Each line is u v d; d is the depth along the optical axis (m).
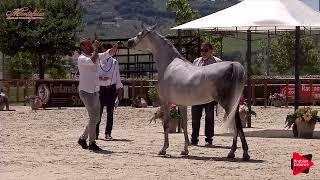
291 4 18.73
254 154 12.81
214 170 10.47
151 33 12.84
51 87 32.75
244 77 11.76
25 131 18.64
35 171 10.38
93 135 13.48
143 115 26.53
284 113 28.27
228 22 17.98
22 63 62.88
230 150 13.32
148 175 9.93
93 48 13.67
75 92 33.75
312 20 18.19
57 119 23.98
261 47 72.94
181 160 11.84
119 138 16.41
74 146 14.24
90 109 13.47
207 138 14.68
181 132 17.98
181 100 12.29
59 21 54.34
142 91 36.03
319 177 9.70
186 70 12.29
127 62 39.69
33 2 55.03
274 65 72.25
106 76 15.63
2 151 13.23
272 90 36.12
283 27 19.05
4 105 30.89
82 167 10.84
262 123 22.91
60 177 9.74
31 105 30.42
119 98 16.02
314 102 36.00
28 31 53.50
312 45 70.38
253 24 17.72
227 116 11.77
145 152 13.22
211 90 11.79
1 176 9.86
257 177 9.70
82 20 56.19
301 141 15.64
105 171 10.38
